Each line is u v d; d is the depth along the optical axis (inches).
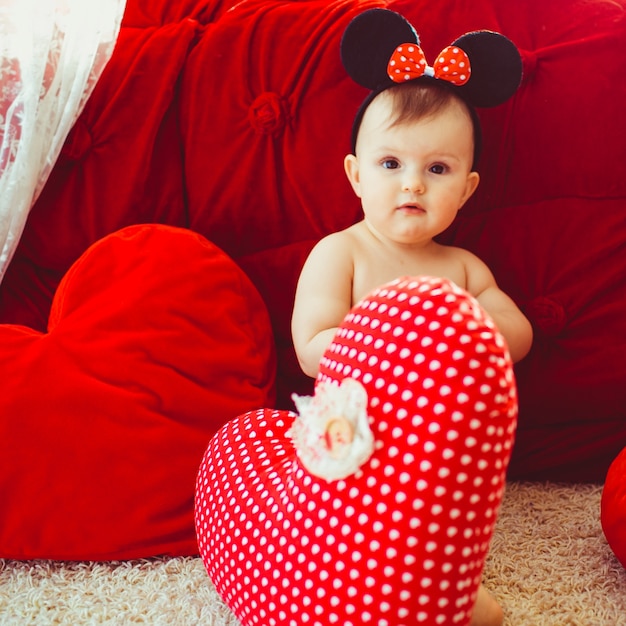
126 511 38.1
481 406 24.4
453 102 38.6
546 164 43.4
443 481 24.5
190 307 40.5
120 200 44.9
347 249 40.8
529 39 44.3
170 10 48.4
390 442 25.0
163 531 38.4
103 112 44.6
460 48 39.6
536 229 43.9
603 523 36.7
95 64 43.9
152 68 44.9
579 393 43.8
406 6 45.6
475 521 25.3
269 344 43.4
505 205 44.4
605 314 43.2
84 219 45.3
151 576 37.4
